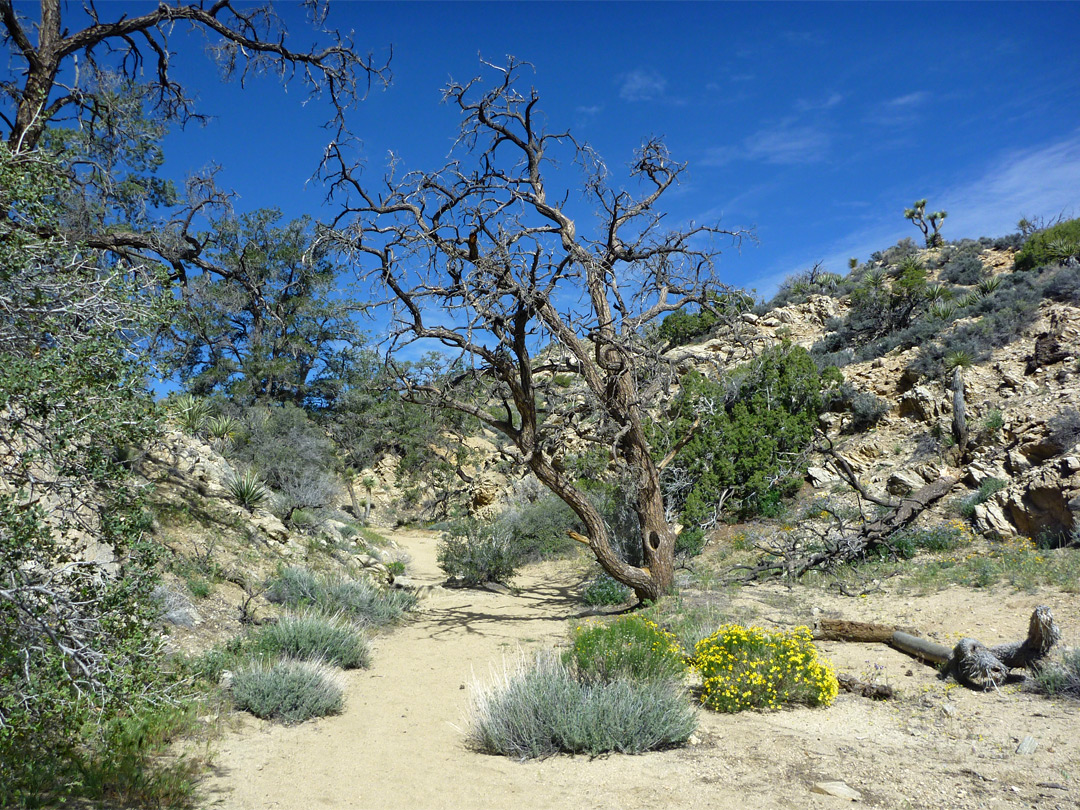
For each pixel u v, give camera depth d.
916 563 12.14
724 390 18.77
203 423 21.67
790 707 6.88
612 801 4.84
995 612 8.87
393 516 38.88
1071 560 10.04
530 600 15.69
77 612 3.67
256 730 6.71
